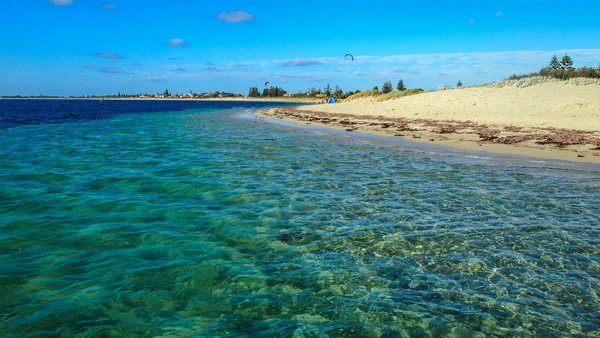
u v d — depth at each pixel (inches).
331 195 443.2
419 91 2438.5
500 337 196.5
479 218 362.0
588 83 1535.4
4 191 452.8
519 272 259.8
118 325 204.2
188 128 1346.0
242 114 2397.9
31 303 221.8
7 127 1366.9
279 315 215.9
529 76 2037.4
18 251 289.7
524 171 557.9
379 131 1122.7
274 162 650.8
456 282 248.8
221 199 429.7
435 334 199.3
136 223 352.8
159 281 249.9
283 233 331.6
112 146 855.1
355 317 213.9
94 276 254.5
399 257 285.0
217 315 215.6
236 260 281.7
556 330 201.0
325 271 265.4
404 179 518.9
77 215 372.2
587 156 646.5
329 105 2800.2
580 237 315.0
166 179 522.3
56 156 711.1
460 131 1013.2
